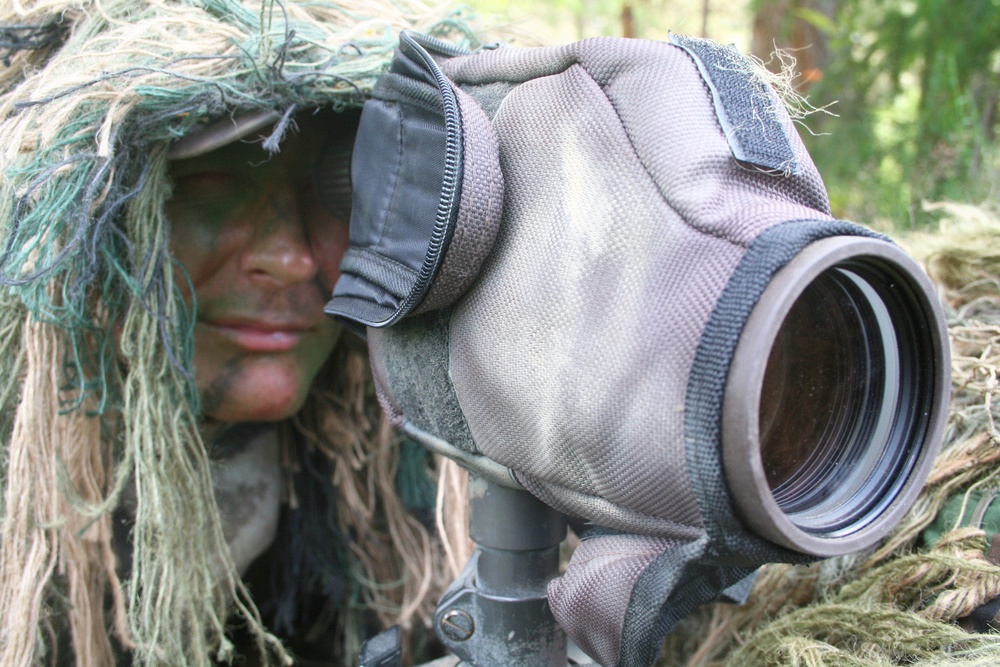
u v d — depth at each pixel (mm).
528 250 471
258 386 711
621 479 431
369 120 557
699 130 426
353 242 574
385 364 572
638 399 412
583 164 455
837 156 1287
